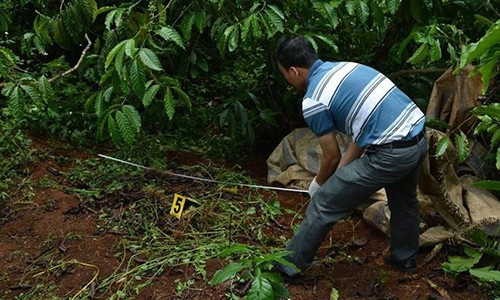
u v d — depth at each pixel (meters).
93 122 5.27
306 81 3.33
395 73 4.73
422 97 4.85
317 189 3.44
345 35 4.86
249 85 5.47
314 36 4.23
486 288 3.54
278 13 4.04
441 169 3.88
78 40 4.89
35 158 4.79
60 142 5.11
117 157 4.89
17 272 3.72
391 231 3.66
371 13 4.29
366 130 3.21
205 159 5.10
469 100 4.09
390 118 3.19
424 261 3.80
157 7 4.36
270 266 3.16
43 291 3.55
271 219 4.29
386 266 3.78
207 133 5.50
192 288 3.52
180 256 3.77
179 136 5.36
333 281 3.66
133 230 4.06
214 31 4.37
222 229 4.12
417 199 3.59
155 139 5.19
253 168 5.04
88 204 4.31
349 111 3.19
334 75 3.21
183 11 4.47
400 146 3.19
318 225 3.35
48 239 3.97
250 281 3.50
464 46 3.79
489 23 3.91
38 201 4.34
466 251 3.72
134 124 4.15
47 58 6.03
